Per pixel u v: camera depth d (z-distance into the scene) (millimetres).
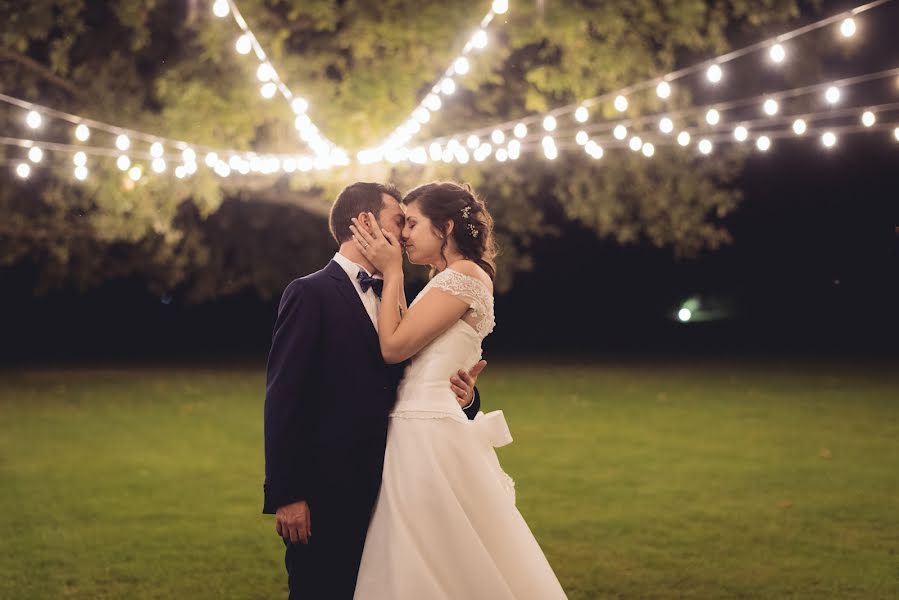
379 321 3332
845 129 7191
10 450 9172
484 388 13734
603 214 14266
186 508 6848
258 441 9664
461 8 11562
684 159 14188
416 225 3523
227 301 24062
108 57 12383
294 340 3254
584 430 10125
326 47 11812
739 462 8320
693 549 5672
